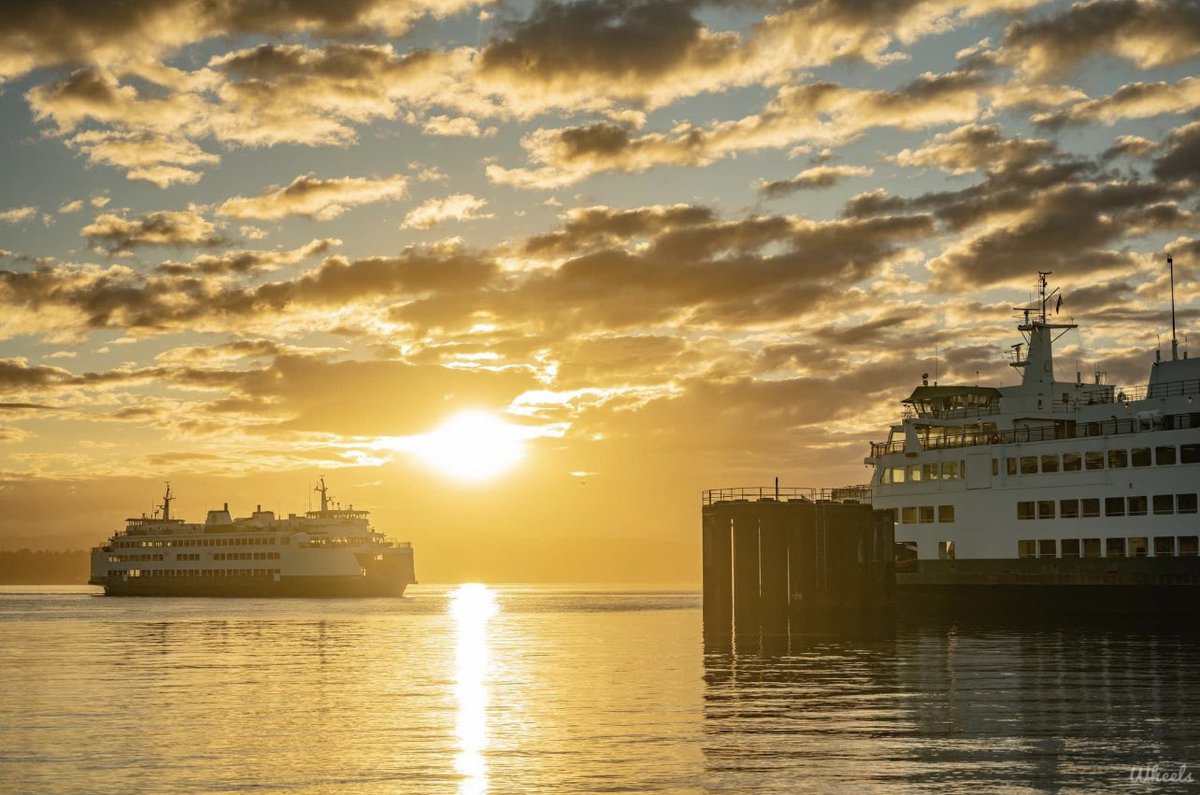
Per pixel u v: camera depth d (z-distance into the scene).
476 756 44.12
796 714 52.53
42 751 45.69
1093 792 37.91
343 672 74.75
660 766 41.97
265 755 44.66
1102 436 92.50
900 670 67.81
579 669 74.88
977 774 40.22
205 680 70.25
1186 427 89.25
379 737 48.38
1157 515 88.69
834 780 39.59
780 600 103.31
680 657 81.12
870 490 110.75
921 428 112.81
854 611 103.12
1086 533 92.81
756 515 103.62
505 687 65.06
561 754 44.31
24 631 125.25
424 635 115.19
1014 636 89.62
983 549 100.06
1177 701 54.34
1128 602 89.69
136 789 39.38
